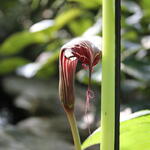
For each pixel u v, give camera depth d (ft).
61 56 3.13
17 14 21.15
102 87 3.17
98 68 7.61
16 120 15.80
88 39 3.15
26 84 16.56
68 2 13.69
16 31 20.93
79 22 11.11
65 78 3.13
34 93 15.28
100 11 9.77
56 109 14.33
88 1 9.75
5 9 20.99
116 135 3.16
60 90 3.15
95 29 8.55
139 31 9.23
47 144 9.01
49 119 12.85
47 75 12.87
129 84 8.86
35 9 18.83
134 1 10.19
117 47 3.14
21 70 10.39
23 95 15.76
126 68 8.04
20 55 18.35
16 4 20.59
